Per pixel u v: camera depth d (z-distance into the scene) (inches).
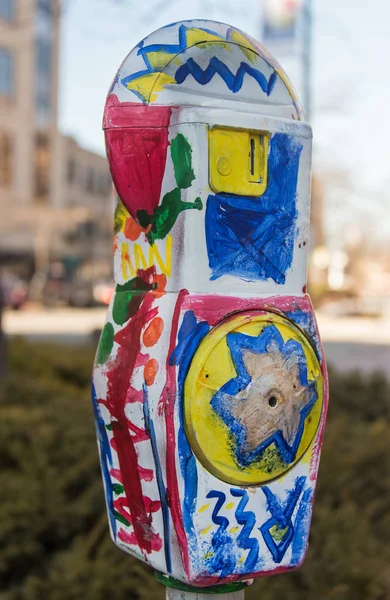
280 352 53.2
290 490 54.1
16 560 112.4
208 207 52.1
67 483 123.7
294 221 55.6
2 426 139.9
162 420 50.3
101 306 864.3
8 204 989.8
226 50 54.9
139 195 54.6
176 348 50.5
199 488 50.4
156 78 53.4
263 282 54.1
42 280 937.5
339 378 234.8
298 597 97.5
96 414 57.7
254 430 51.9
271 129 54.1
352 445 142.1
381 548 109.5
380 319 877.2
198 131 51.5
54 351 308.0
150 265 54.8
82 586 100.6
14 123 993.5
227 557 51.4
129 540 55.5
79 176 1261.1
